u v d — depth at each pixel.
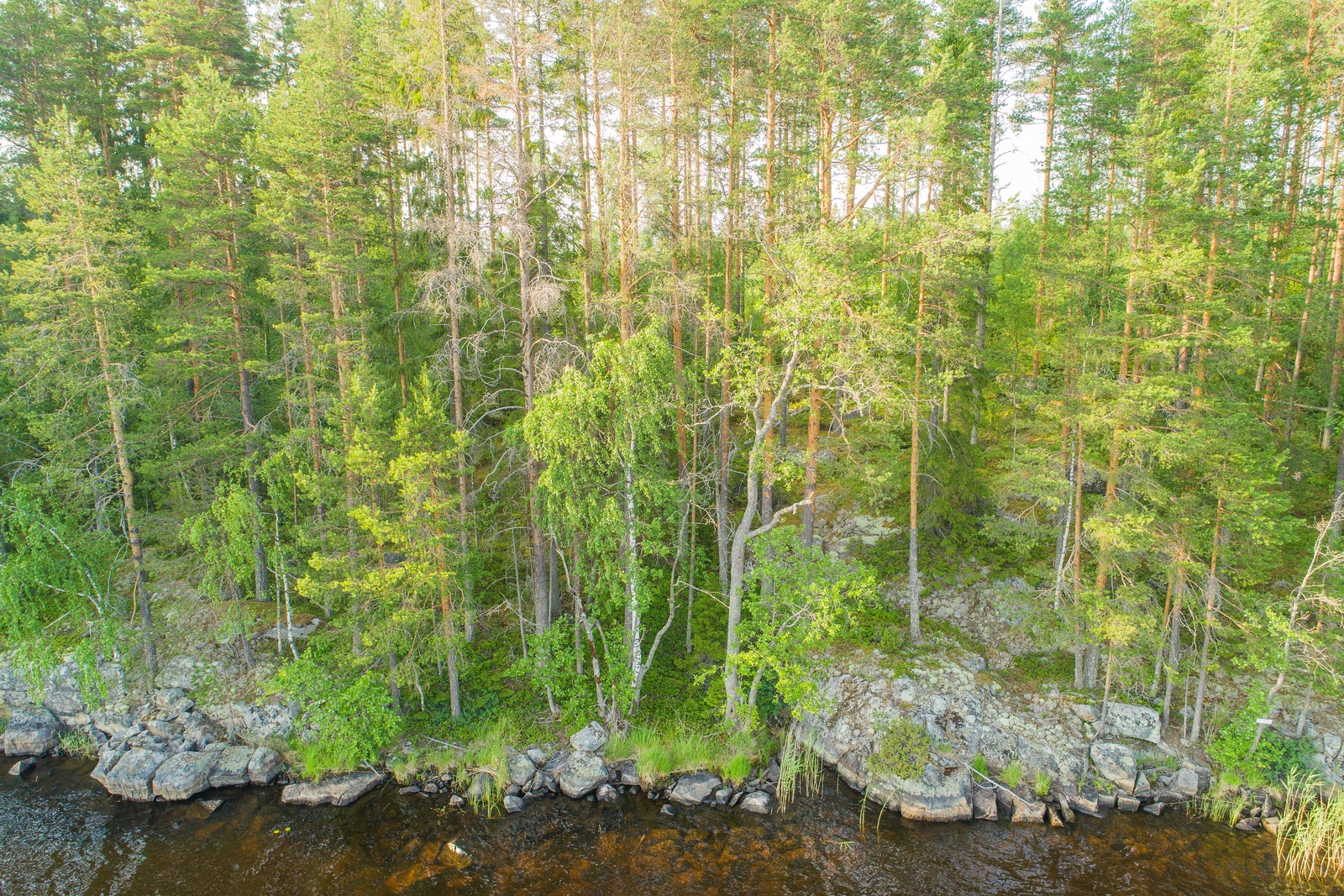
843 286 15.30
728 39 20.11
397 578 16.92
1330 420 23.06
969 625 21.48
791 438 31.12
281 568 19.95
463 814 16.64
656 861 15.03
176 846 15.70
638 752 17.95
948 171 18.78
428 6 16.62
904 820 16.42
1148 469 17.67
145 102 28.94
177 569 24.16
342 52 25.88
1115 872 14.70
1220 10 24.33
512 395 21.81
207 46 28.81
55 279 18.56
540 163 18.78
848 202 19.69
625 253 18.27
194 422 22.94
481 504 21.80
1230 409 17.41
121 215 22.48
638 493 18.55
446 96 16.97
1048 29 24.20
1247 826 15.98
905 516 23.81
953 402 21.98
